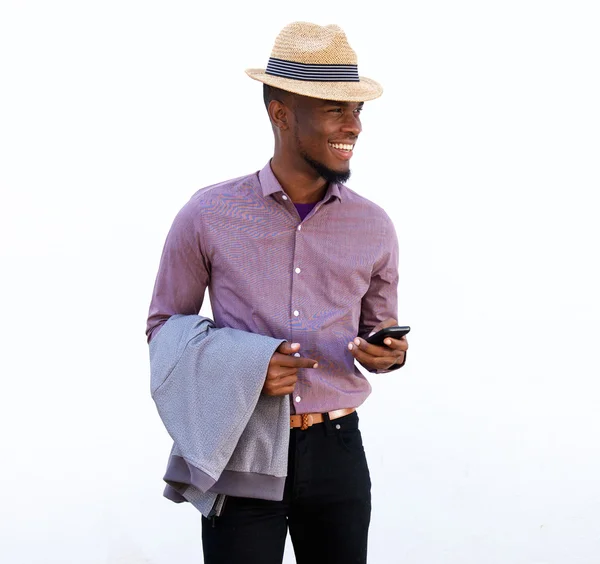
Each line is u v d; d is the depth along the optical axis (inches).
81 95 199.8
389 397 188.4
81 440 178.2
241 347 96.2
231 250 102.7
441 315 201.9
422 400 188.4
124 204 198.1
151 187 200.1
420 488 174.6
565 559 164.1
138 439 179.6
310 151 100.4
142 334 191.3
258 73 106.3
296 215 103.1
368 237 105.7
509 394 189.3
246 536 101.0
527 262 208.2
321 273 103.7
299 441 101.9
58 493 169.6
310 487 102.5
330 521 104.3
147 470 175.3
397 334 99.9
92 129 199.3
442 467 177.9
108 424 181.2
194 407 97.3
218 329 99.6
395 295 111.0
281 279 102.9
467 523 169.2
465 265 208.1
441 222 211.2
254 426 98.9
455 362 195.0
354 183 213.0
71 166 197.5
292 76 100.3
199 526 167.8
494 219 211.6
